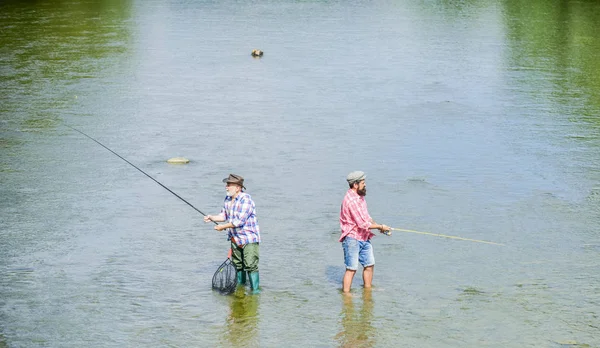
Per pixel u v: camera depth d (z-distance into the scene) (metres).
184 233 14.35
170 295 11.73
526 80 29.36
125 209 15.59
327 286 12.15
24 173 17.88
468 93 27.20
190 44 37.44
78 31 41.25
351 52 35.59
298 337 10.42
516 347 10.20
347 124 22.97
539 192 16.86
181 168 18.52
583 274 12.62
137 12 50.47
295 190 16.97
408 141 21.12
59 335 10.40
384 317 11.07
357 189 11.77
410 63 33.00
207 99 26.12
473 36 40.66
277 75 30.30
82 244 13.70
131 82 28.64
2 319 10.82
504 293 11.91
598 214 15.48
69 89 27.19
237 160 19.27
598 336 10.52
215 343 10.23
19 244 13.63
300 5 55.81
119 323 10.78
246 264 11.85
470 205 16.00
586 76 30.03
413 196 16.55
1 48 35.25
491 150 20.22
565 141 21.08
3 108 24.27
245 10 52.22
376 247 13.77
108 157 19.33
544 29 42.97
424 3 57.44
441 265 12.98
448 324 10.87
